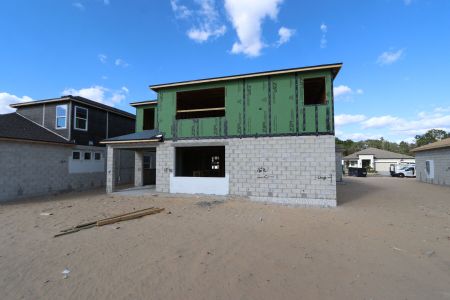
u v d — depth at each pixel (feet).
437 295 11.28
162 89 41.11
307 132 33.19
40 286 12.10
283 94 34.45
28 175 42.50
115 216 25.91
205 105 52.70
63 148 49.19
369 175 114.73
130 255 15.92
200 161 56.29
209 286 12.07
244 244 17.90
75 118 51.52
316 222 24.13
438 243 18.22
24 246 17.70
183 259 15.26
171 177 40.09
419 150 73.82
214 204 32.45
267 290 11.71
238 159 36.04
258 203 33.40
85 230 21.70
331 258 15.42
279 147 34.22
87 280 12.67
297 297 11.11
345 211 29.32
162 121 40.88
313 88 39.60
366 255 15.90
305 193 32.83
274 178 34.17
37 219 26.07
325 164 32.40
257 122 35.40
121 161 63.62
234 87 36.83
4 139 38.50
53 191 46.68
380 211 29.55
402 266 14.29
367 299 10.96
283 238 19.27
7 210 31.40
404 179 85.61
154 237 19.60
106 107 59.26
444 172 61.57
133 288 11.88
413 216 27.09
